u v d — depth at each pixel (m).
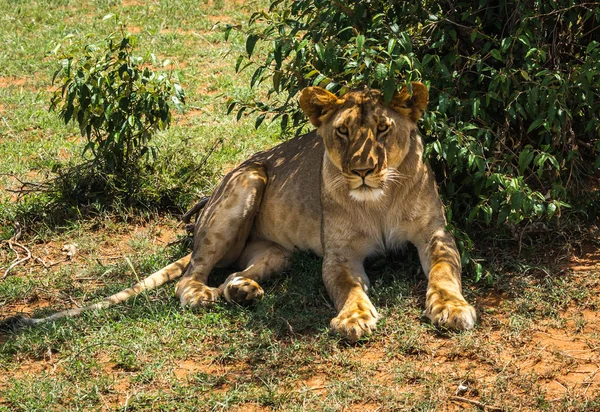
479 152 9.77
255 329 8.98
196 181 13.19
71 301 10.26
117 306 9.79
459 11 10.95
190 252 11.43
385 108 9.22
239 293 9.50
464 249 9.67
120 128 12.82
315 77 10.77
